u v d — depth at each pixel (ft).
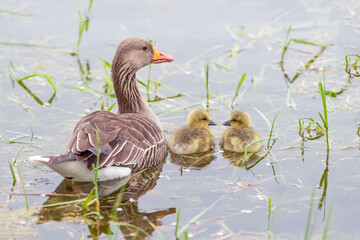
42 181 42.22
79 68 62.34
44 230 35.63
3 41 66.08
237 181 41.73
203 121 49.47
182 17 71.92
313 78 58.70
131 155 41.73
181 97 56.90
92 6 74.38
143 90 57.98
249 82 58.54
